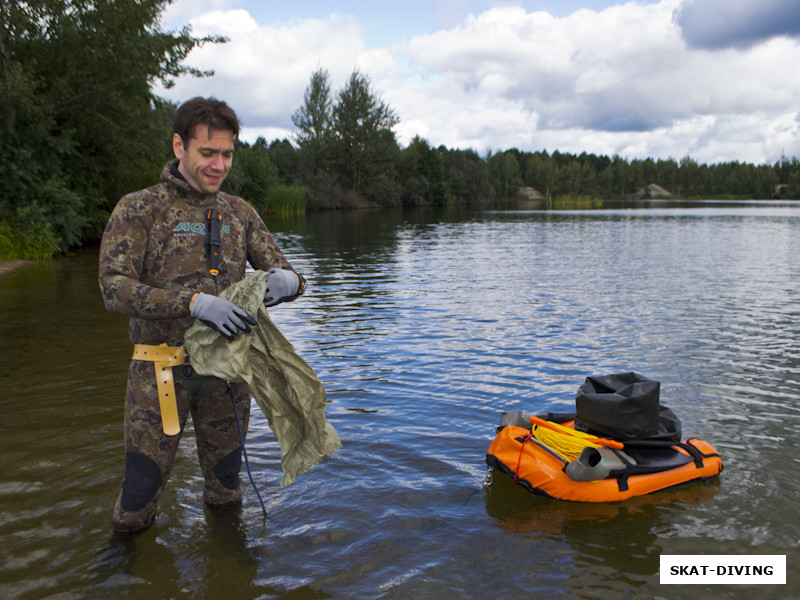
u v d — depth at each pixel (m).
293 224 33.34
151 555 2.78
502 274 12.55
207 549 2.83
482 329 7.35
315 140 61.22
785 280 11.39
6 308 8.63
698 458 3.54
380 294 10.05
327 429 2.74
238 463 3.13
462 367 5.76
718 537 2.99
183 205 2.65
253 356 2.66
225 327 2.39
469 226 31.61
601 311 8.44
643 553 2.86
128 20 17.69
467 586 2.60
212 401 2.91
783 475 3.59
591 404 3.60
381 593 2.54
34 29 16.97
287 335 7.11
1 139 15.61
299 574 2.67
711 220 37.25
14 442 3.97
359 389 5.12
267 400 2.66
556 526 3.09
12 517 3.08
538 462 3.44
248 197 40.81
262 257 2.94
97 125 18.42
